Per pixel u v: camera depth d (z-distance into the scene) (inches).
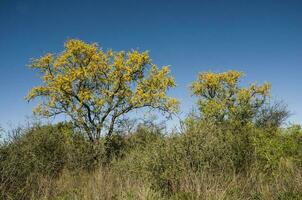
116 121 866.8
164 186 353.1
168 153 372.8
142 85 1006.4
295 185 319.6
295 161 425.4
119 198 300.2
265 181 363.3
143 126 697.6
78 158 596.7
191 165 366.3
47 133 608.4
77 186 400.2
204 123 414.6
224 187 319.3
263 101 1089.4
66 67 1021.2
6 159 359.6
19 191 336.5
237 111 810.2
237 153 426.0
